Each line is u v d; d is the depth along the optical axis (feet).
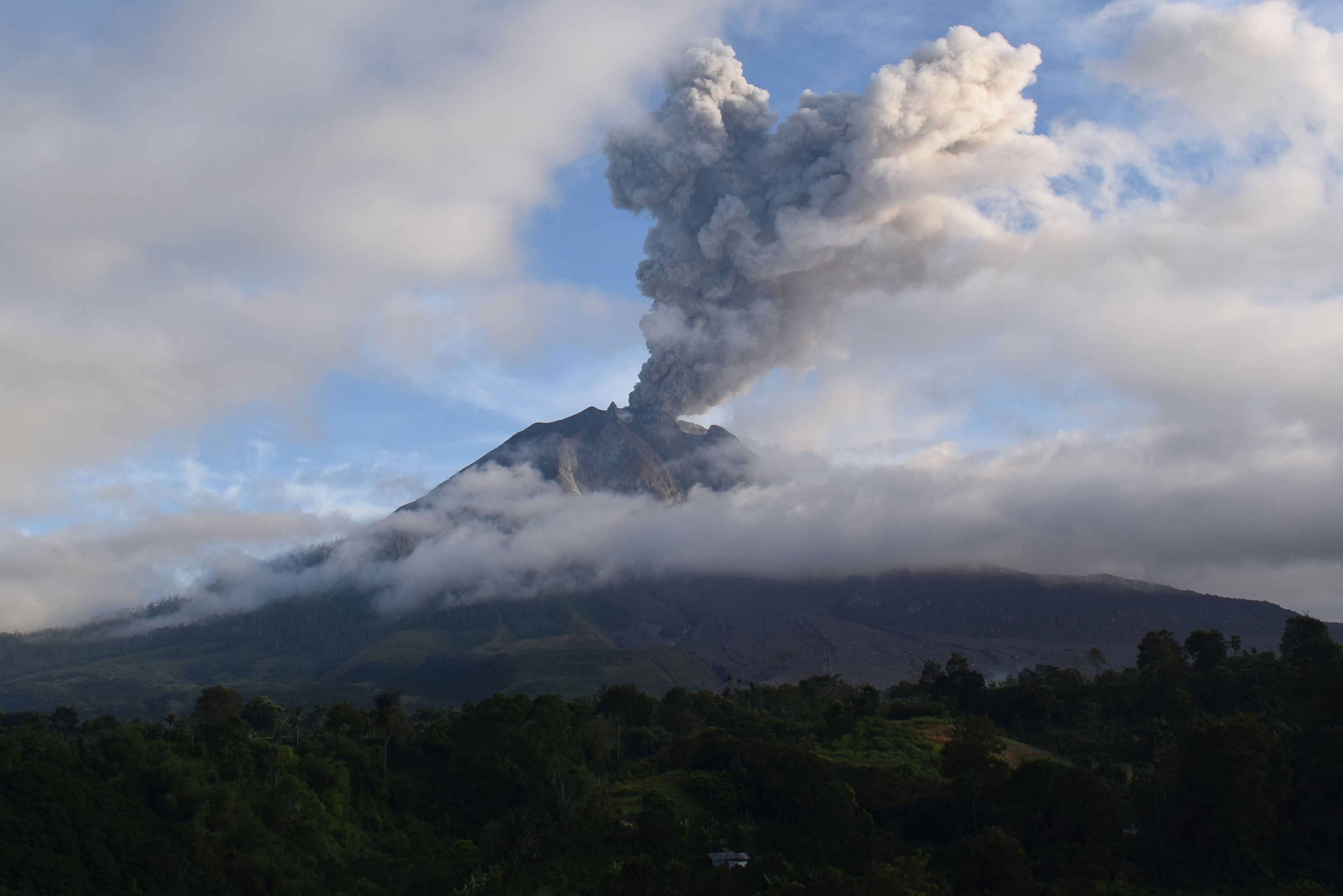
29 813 228.02
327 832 266.16
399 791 299.99
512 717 320.09
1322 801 247.50
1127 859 239.91
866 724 384.06
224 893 227.40
